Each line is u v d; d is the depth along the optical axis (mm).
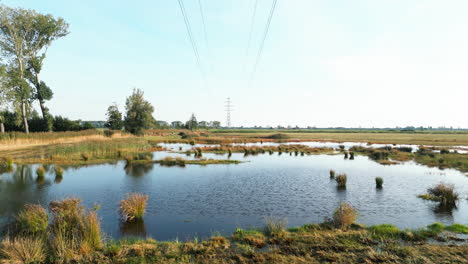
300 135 91438
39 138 35500
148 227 8609
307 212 10312
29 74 42469
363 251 6109
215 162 24359
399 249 6125
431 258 5668
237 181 16359
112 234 7969
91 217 6980
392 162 25266
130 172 19297
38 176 17062
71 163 22875
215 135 84875
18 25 39656
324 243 6605
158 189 14180
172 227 8625
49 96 45594
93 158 25812
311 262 5578
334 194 13258
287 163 24938
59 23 43531
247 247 6422
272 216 9797
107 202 11617
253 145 48531
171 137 66312
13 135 34125
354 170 21125
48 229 7809
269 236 7285
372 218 9531
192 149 36969
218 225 8828
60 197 12383
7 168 20031
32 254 5766
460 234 7461
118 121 56531
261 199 12227
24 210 9586
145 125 58250
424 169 21750
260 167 22125
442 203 11422
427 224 8797
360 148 39750
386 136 84875
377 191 13922
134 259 5809
